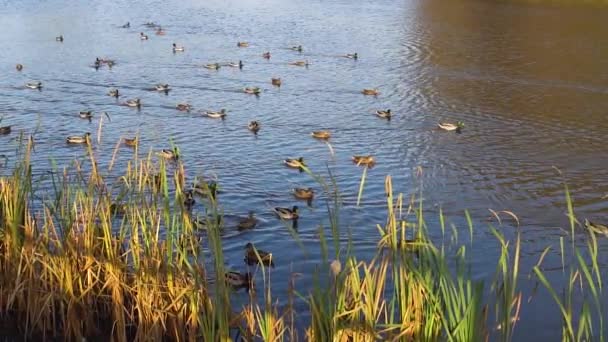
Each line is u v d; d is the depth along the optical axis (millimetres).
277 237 24344
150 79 51594
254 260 22141
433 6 88250
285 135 38719
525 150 36531
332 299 12000
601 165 34188
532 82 51594
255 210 27078
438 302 11211
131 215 16109
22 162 18953
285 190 29750
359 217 26688
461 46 64250
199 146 36156
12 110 41969
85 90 47750
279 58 60062
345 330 11430
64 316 14992
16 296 15484
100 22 76188
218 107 44531
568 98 47250
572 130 40219
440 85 50844
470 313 10406
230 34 70875
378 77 53438
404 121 42062
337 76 53812
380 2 93688
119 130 38625
